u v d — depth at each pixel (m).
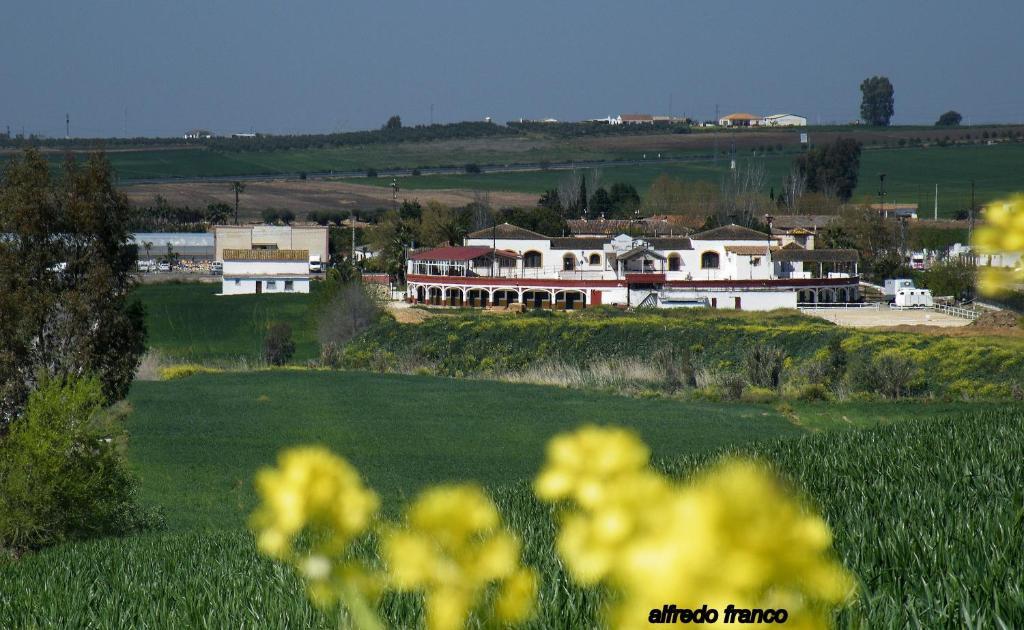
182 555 40.25
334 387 130.62
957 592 14.49
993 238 6.14
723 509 3.32
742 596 3.30
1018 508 22.67
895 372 119.81
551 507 31.88
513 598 5.57
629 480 3.73
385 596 15.98
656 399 121.69
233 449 91.00
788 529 3.31
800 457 43.06
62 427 56.78
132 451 89.19
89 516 57.81
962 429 49.88
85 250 76.44
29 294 71.75
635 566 3.40
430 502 5.43
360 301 191.38
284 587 23.88
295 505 5.56
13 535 55.34
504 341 170.62
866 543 20.03
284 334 177.75
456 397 122.31
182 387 129.62
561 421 105.19
